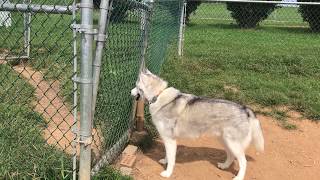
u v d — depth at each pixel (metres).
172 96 1.97
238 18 8.74
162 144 2.35
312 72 4.24
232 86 3.62
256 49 5.75
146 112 2.60
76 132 1.55
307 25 9.29
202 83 3.58
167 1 3.09
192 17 9.47
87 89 1.48
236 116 1.91
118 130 2.05
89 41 1.43
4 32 2.97
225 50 5.44
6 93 2.43
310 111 2.98
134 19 1.95
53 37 3.10
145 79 1.97
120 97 1.96
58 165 1.70
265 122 2.84
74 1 1.40
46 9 1.42
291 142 2.53
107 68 1.69
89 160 1.57
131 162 2.00
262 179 2.05
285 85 3.67
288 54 5.21
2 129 2.01
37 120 2.33
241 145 1.93
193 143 2.40
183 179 1.97
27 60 3.37
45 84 3.00
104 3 1.46
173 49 4.88
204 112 1.93
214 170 2.08
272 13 9.62
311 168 2.21
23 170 1.67
